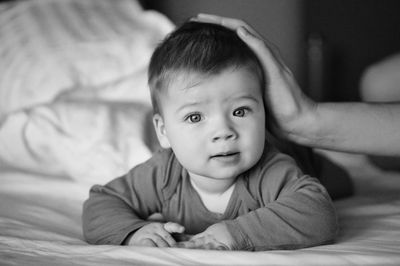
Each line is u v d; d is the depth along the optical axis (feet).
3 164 5.78
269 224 3.09
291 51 9.91
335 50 9.37
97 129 5.61
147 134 5.80
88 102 6.17
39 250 3.08
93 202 3.61
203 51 3.27
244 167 3.26
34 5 7.50
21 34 7.01
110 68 6.93
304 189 3.27
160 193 3.68
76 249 3.07
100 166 5.34
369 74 7.02
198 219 3.59
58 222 4.04
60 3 7.63
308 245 3.12
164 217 3.74
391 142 3.87
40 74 6.67
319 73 9.20
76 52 6.93
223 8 9.92
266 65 3.50
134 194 3.70
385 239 3.31
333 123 3.79
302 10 9.66
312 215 3.14
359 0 9.18
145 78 6.84
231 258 2.80
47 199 4.70
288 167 3.46
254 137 3.25
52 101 6.54
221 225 3.12
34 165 5.63
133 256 2.90
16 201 4.50
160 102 3.43
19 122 5.81
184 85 3.22
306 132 3.82
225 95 3.18
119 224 3.37
